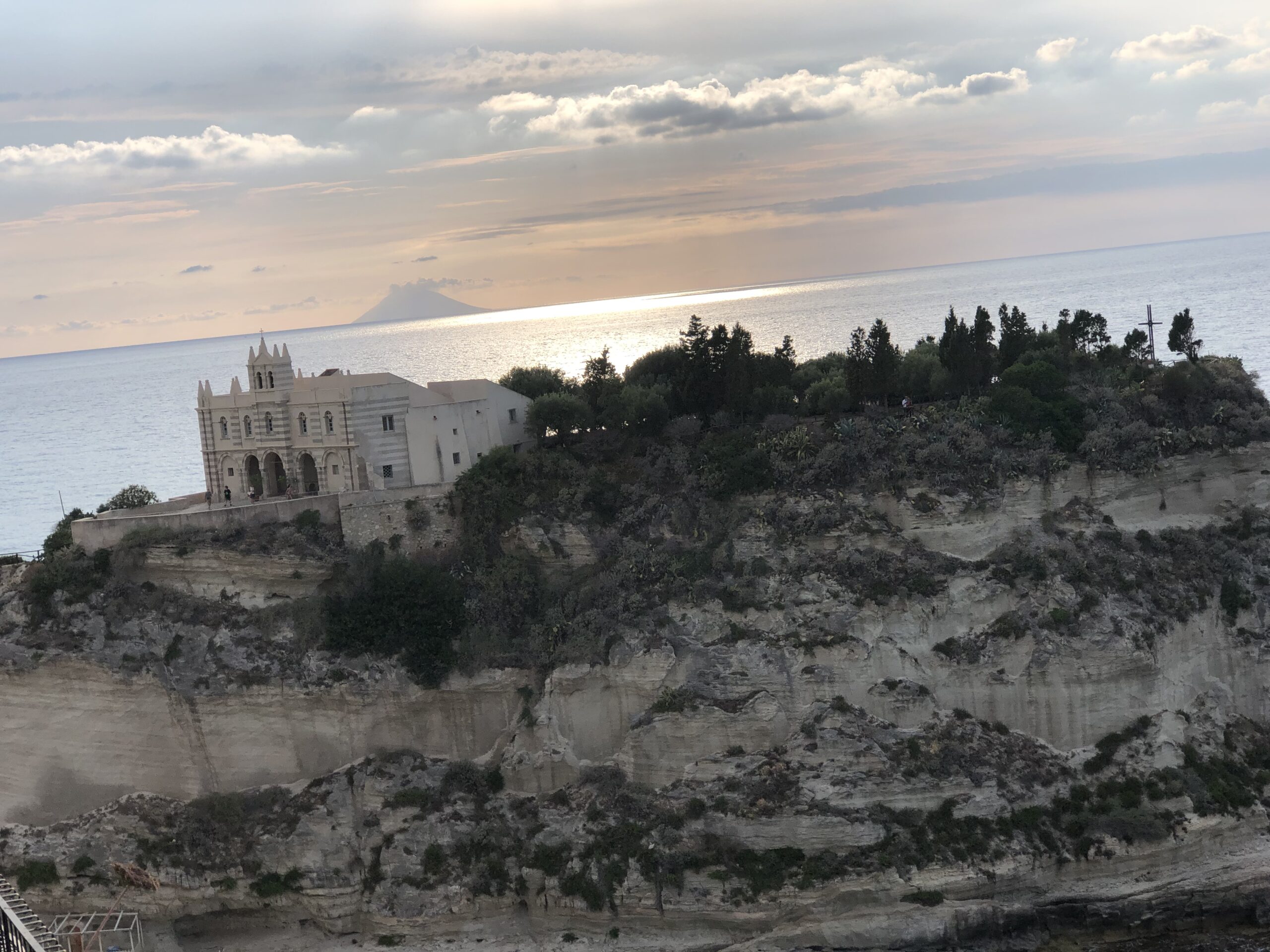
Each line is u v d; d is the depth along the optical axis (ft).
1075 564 370.12
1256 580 386.93
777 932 320.09
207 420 419.13
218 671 360.28
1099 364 455.63
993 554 376.68
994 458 386.52
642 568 372.38
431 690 359.87
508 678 359.87
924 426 405.18
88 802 362.12
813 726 344.49
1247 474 403.13
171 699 359.05
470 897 334.65
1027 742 352.49
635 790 345.10
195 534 378.12
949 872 322.34
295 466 406.41
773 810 329.72
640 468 402.52
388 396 400.26
